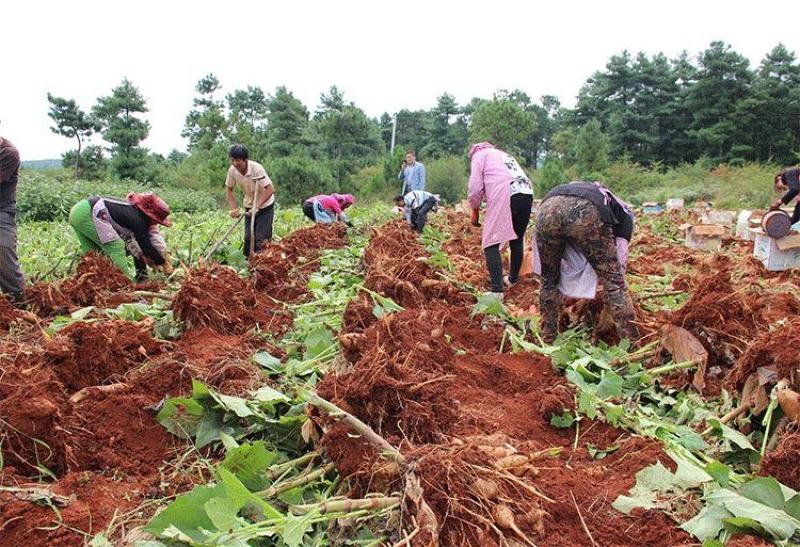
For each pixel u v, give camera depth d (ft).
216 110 141.38
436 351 13.73
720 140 143.43
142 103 129.80
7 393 10.13
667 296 20.59
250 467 9.30
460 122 203.92
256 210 28.63
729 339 14.17
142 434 11.07
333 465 9.68
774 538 8.05
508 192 20.83
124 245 22.36
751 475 10.03
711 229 33.76
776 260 25.66
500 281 21.25
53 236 31.81
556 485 9.50
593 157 125.39
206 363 13.29
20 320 16.67
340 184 122.42
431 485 8.14
